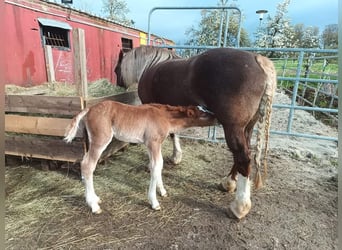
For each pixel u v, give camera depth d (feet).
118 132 7.53
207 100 7.33
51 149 9.21
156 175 7.57
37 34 18.79
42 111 8.96
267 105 6.79
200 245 6.30
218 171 10.37
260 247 6.30
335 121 18.84
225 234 6.70
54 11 20.35
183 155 11.93
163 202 8.07
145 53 10.82
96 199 7.68
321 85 24.22
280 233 6.79
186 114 7.50
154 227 6.89
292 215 7.55
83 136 8.66
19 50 17.39
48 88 11.86
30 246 6.14
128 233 6.64
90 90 11.56
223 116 6.98
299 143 14.34
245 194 7.09
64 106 8.66
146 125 7.46
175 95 8.29
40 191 8.44
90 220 7.11
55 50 20.47
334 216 7.54
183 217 7.34
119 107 7.48
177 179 9.60
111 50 29.22
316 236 6.70
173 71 8.18
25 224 6.86
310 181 9.70
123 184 9.08
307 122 19.36
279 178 9.89
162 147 12.87
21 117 9.29
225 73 6.75
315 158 11.89
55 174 9.52
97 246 6.17
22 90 11.33
